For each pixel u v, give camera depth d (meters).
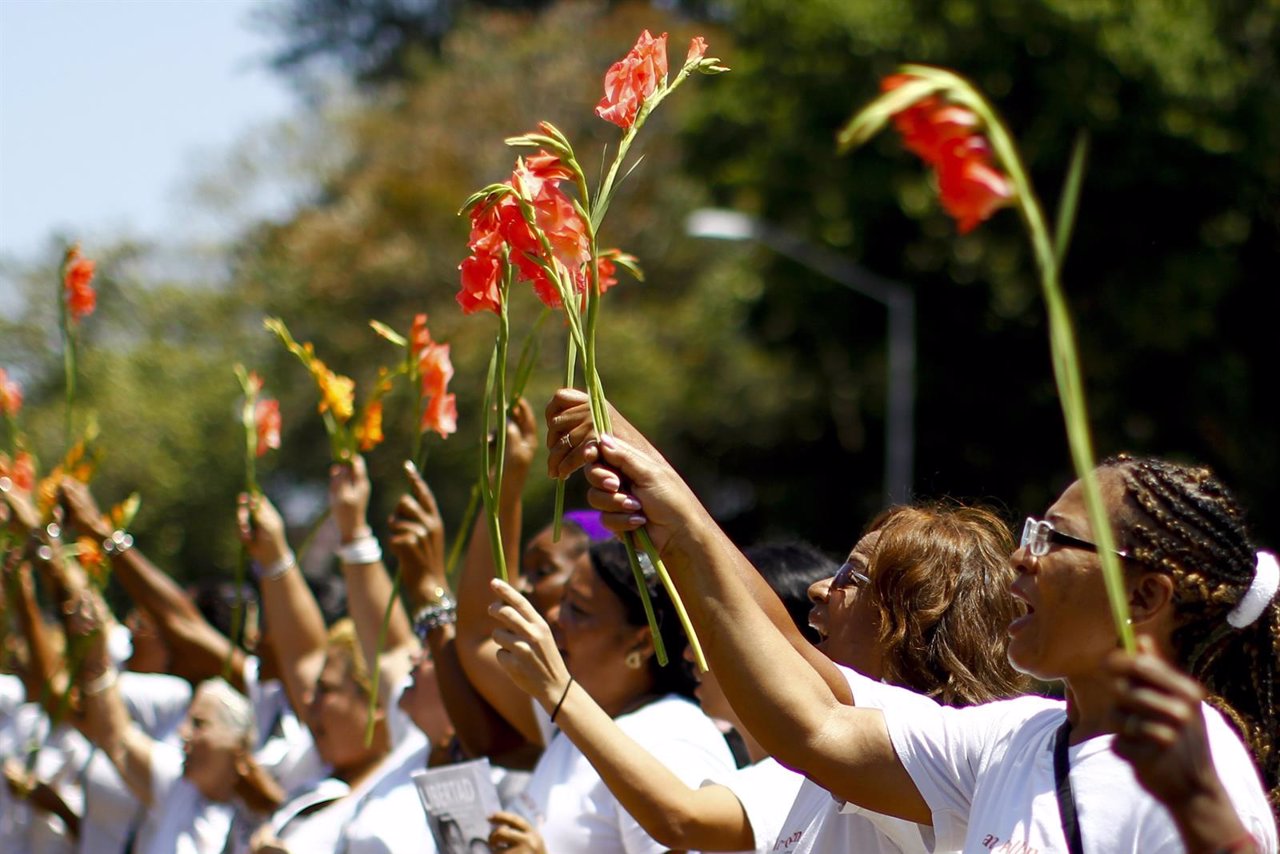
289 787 5.54
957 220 1.79
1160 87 18.88
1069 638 2.24
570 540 4.30
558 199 2.56
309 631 5.00
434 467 22.34
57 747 5.59
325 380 4.32
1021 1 19.17
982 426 20.86
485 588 3.82
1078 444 1.80
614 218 26.08
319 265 24.72
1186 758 1.76
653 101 2.62
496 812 3.36
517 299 20.53
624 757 2.87
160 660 6.30
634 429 2.62
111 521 5.41
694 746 3.46
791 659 2.45
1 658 5.00
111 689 5.16
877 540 3.05
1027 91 19.38
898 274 20.70
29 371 21.84
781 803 3.01
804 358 22.45
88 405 21.77
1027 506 20.45
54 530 4.81
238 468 22.88
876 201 20.20
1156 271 19.14
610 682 3.69
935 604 2.93
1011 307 19.53
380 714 4.82
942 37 19.62
